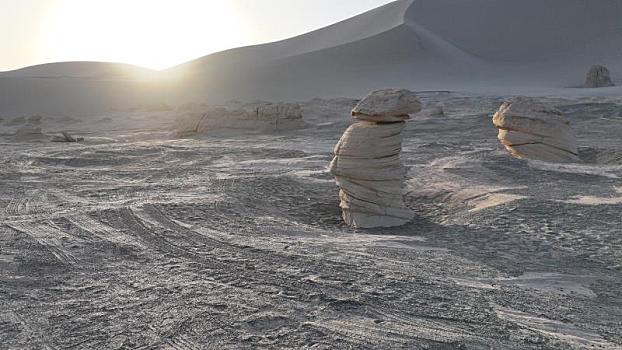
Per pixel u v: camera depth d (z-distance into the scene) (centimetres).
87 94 7462
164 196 1366
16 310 640
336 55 9288
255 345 547
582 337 570
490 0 11300
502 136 1988
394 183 1164
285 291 701
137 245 919
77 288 714
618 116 3322
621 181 1442
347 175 1160
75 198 1357
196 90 8175
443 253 895
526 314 631
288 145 2525
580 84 7788
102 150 2369
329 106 4922
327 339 561
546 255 875
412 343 552
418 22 10925
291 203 1348
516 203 1184
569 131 1922
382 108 1120
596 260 842
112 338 566
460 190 1381
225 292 697
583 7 10381
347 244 952
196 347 543
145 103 6800
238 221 1119
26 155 2277
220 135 3112
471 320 611
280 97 7725
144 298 678
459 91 6631
